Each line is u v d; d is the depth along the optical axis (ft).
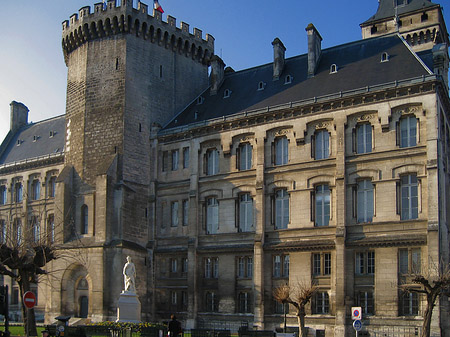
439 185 142.51
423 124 146.41
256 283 161.68
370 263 148.97
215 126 178.09
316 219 158.81
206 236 175.22
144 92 193.67
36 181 234.79
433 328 135.95
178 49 208.13
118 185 181.57
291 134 165.27
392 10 247.50
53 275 171.32
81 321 172.04
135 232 183.11
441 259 137.80
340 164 154.81
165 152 189.98
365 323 144.97
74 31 200.75
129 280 144.05
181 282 178.81
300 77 180.04
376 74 162.09
